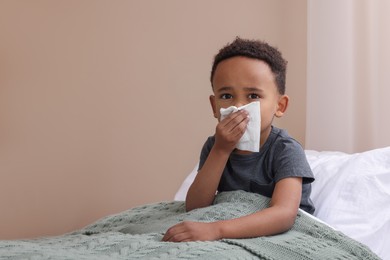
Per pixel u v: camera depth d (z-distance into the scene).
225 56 1.15
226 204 1.06
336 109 2.02
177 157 2.54
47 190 2.57
